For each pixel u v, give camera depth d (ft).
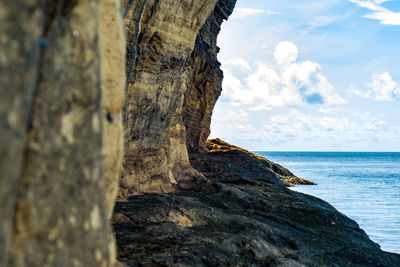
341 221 55.11
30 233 7.32
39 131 7.59
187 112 104.47
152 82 54.65
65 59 8.30
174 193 59.82
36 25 7.22
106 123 13.12
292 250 36.11
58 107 8.03
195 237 33.04
